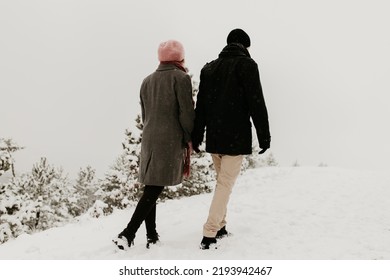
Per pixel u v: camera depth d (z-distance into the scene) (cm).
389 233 441
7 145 1210
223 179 376
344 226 468
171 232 434
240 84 367
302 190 731
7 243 471
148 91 387
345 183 810
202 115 388
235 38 396
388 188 741
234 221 477
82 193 3166
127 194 1028
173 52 386
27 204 1216
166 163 370
